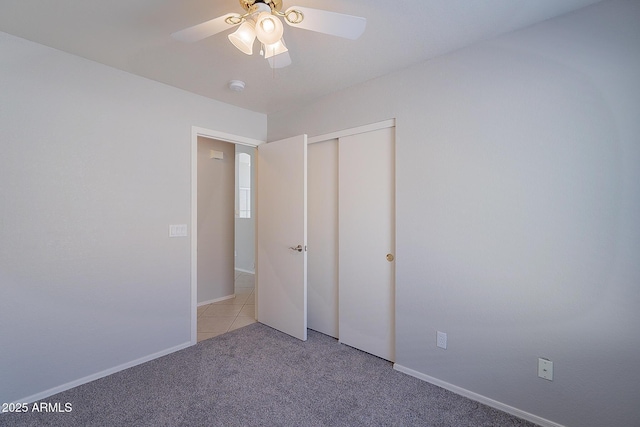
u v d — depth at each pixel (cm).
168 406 179
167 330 246
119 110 219
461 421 167
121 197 220
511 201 172
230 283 418
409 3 147
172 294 248
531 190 166
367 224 246
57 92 192
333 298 280
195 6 150
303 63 210
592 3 148
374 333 243
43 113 187
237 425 164
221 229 405
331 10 153
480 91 183
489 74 179
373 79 236
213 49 192
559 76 158
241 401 185
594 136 148
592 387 150
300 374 215
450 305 196
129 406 179
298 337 275
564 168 156
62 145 194
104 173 212
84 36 177
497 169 177
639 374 139
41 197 187
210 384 202
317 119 278
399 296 220
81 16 158
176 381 206
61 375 194
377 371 220
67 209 196
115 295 217
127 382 204
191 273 260
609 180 145
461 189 190
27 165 182
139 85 230
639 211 138
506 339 175
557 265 159
